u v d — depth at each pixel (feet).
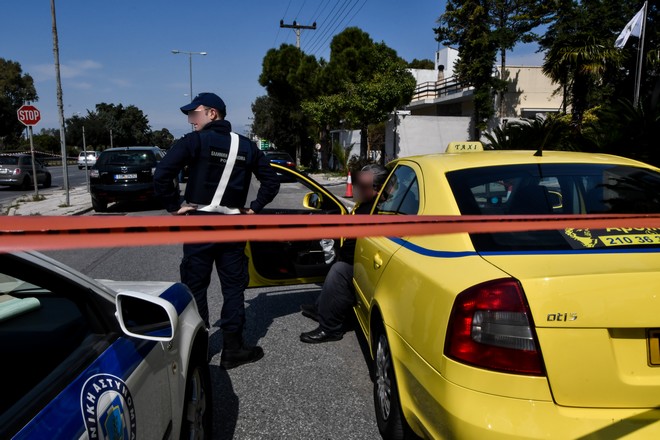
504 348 6.06
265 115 174.50
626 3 77.97
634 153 21.81
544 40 97.81
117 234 3.96
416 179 10.21
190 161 11.86
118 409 5.40
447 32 96.53
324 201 17.65
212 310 17.62
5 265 5.13
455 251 7.40
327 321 14.21
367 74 86.89
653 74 45.19
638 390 6.04
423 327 7.17
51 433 4.34
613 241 7.25
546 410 5.95
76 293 5.87
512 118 90.27
